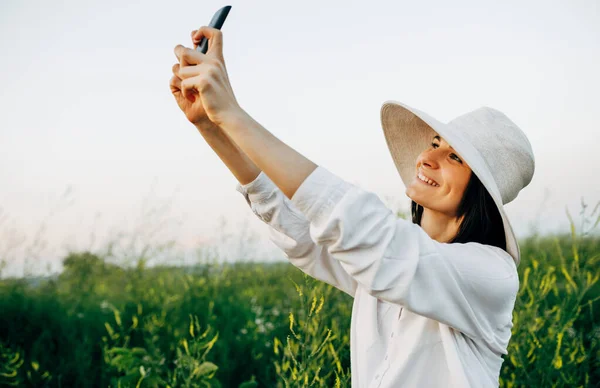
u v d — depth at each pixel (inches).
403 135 85.0
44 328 183.0
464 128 69.0
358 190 53.7
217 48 57.4
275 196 71.9
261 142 53.4
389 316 66.6
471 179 67.0
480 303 59.8
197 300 202.4
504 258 63.7
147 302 198.8
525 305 128.7
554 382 118.8
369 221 53.0
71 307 201.9
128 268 225.3
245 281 229.1
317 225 53.5
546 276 128.5
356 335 69.3
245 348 171.5
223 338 173.3
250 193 72.1
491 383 61.2
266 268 240.2
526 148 69.1
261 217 73.4
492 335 62.4
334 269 74.5
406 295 53.7
